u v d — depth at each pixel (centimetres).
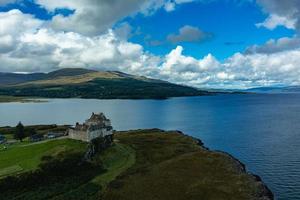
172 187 10231
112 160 13250
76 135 14225
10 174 10119
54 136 16075
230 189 9956
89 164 12250
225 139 19738
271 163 13875
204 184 10388
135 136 19238
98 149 13712
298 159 14425
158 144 16625
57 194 9806
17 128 15175
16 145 13912
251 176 11269
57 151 12438
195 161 12912
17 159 11644
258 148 16850
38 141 14775
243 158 14850
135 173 11706
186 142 17212
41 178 10419
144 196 9625
